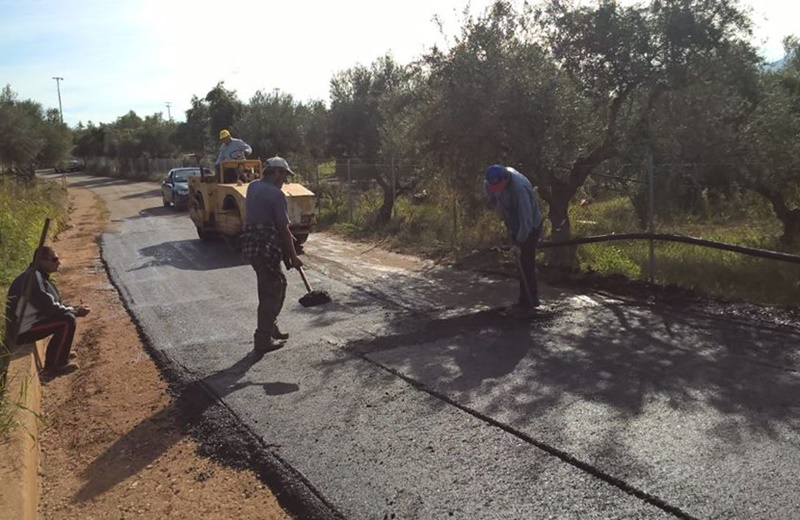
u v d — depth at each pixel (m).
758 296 6.96
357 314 7.38
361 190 18.97
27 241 12.52
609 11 9.09
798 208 10.98
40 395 5.53
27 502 3.37
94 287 10.11
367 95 18.89
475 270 9.74
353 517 3.30
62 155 40.22
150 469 4.11
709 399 4.37
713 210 12.60
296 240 12.48
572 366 5.17
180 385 5.43
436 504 3.33
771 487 3.25
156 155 55.84
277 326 6.38
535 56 9.17
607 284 7.94
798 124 9.86
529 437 3.96
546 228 11.50
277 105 28.34
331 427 4.34
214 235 14.45
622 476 3.44
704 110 9.12
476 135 9.24
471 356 5.56
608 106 9.59
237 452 4.16
